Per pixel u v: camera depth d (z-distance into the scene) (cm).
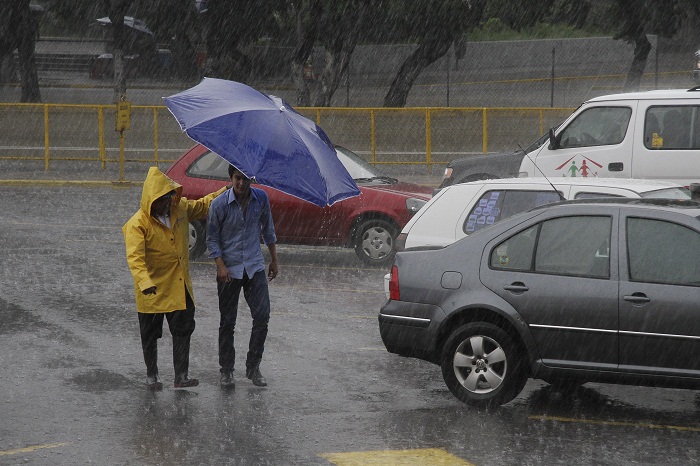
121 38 4872
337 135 4381
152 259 1254
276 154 1201
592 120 2219
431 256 1256
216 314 1762
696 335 1120
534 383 1362
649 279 1150
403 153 4366
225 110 1225
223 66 5456
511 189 1548
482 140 4347
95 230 2753
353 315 1769
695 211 1170
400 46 7281
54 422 1149
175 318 1275
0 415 1177
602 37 7181
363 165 2416
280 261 2384
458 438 1098
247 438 1094
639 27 5272
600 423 1163
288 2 5331
